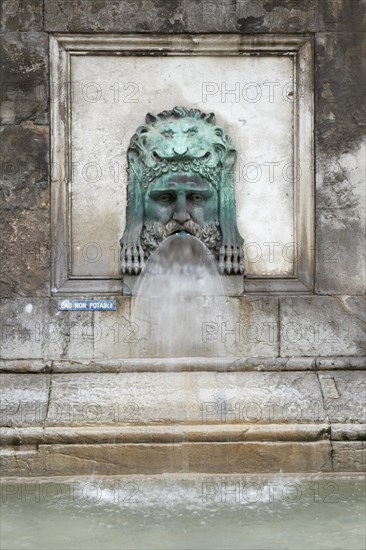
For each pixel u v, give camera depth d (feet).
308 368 22.02
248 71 23.07
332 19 22.81
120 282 22.76
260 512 17.37
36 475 19.27
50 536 16.03
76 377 21.47
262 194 23.03
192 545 15.56
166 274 22.41
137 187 22.48
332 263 22.82
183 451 19.35
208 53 22.93
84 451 19.30
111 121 22.93
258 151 22.99
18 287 22.40
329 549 15.37
